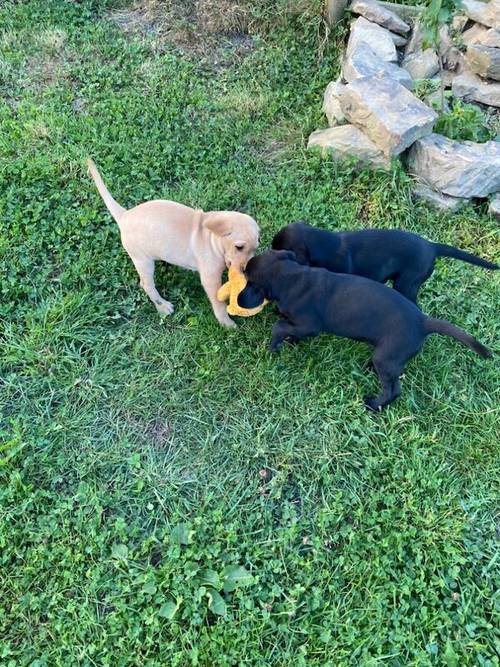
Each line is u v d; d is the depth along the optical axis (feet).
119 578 3.46
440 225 5.39
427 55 6.31
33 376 4.28
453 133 5.59
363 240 4.37
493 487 3.97
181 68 6.65
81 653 3.21
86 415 4.15
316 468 3.99
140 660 3.21
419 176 5.54
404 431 4.18
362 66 5.91
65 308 4.56
